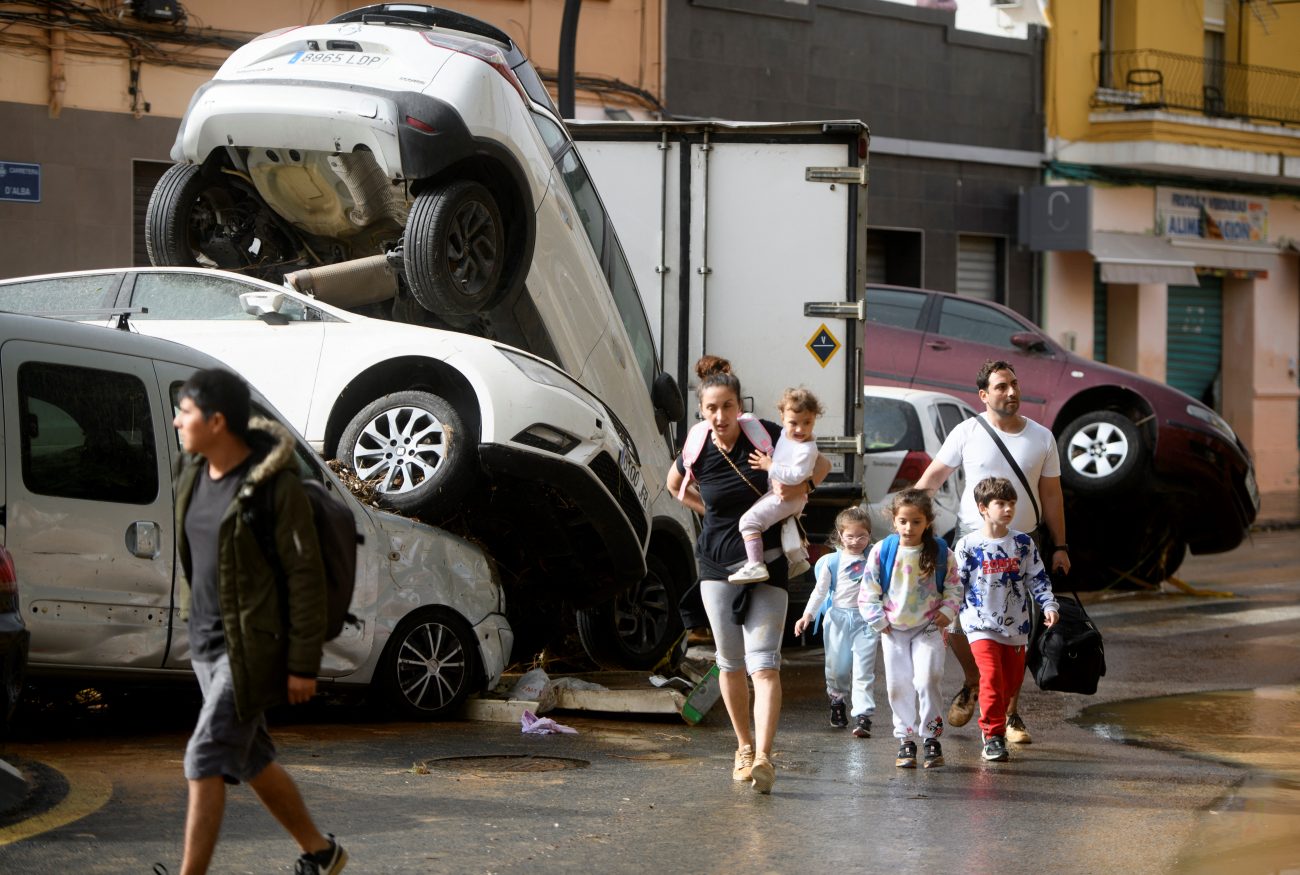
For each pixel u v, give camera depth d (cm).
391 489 995
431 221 1076
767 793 779
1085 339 2952
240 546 517
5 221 1767
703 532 800
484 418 999
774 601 791
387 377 1038
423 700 950
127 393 826
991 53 2794
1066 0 2902
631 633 1208
